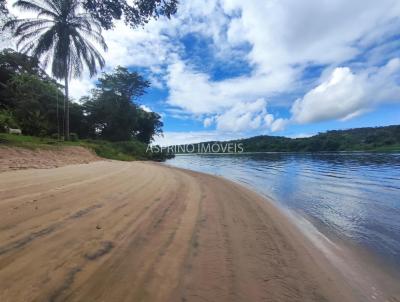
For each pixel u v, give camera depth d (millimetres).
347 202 10727
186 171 21219
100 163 18578
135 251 4137
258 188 14391
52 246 3912
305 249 5184
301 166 31141
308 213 8789
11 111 34188
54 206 5805
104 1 7965
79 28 28188
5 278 2998
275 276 3908
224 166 33500
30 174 9742
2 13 17844
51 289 2916
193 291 3275
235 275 3791
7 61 40438
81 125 50000
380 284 4125
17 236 4086
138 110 58281
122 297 2963
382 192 13266
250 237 5477
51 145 20547
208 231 5539
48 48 27109
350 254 5289
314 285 3801
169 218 6070
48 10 27031
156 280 3398
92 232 4637
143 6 7965
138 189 9016
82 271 3365
